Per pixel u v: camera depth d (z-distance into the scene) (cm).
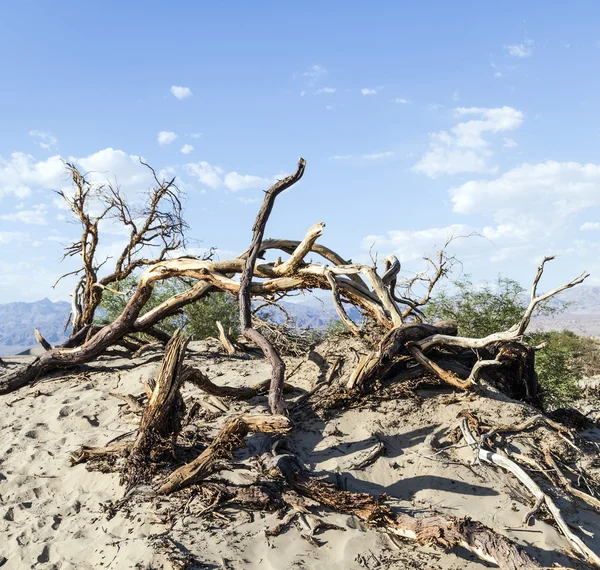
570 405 1244
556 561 473
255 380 912
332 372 823
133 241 1260
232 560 464
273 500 541
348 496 529
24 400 990
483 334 1301
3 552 525
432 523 486
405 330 786
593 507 575
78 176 1193
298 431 700
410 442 669
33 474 694
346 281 920
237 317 1780
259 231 939
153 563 465
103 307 1658
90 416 870
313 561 464
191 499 562
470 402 736
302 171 920
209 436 703
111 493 618
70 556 506
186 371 668
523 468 618
